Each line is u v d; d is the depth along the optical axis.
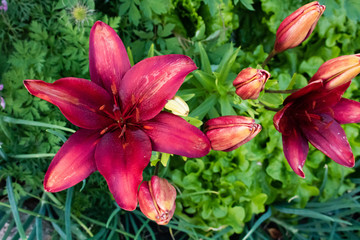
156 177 0.32
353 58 0.32
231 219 0.53
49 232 0.49
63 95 0.28
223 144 0.33
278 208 0.55
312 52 0.62
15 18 0.50
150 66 0.30
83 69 0.46
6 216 0.44
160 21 0.55
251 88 0.34
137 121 0.31
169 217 0.31
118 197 0.28
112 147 0.30
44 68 0.47
